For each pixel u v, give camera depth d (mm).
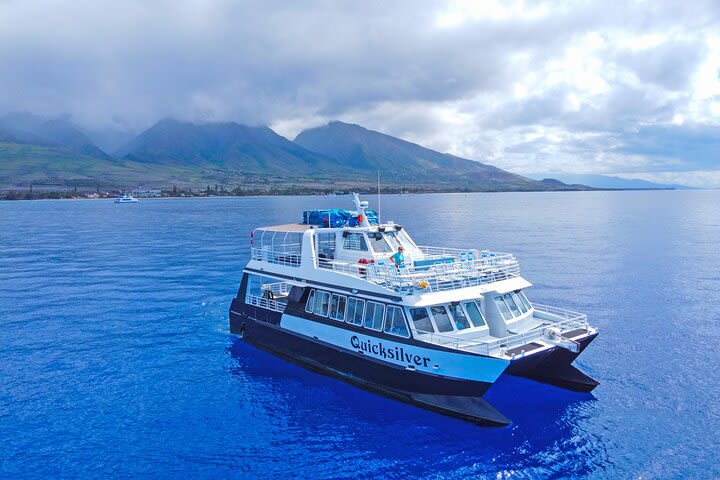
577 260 58375
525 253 64125
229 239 84062
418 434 19641
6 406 22234
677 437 19250
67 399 22969
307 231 26484
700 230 94438
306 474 17234
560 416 20922
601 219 127250
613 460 17828
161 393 23547
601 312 35844
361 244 25484
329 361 24844
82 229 108562
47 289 45906
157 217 145875
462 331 21453
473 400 20125
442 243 75000
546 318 25016
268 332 28703
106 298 42156
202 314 37031
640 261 57219
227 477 17109
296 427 20297
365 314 23000
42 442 19281
